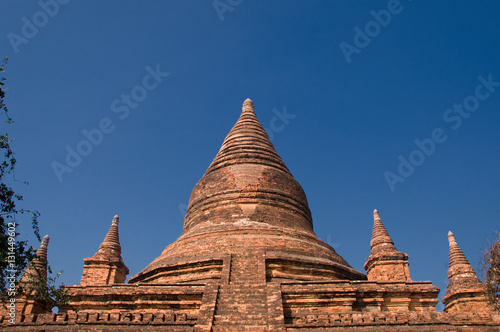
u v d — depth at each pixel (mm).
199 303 20766
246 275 22219
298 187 32938
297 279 23609
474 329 17688
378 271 33531
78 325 18406
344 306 20656
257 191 30172
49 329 18250
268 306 18844
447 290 34000
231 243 25328
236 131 37000
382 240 36094
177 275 24344
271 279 23109
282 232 27219
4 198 14422
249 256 23688
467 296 31688
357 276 26688
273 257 23547
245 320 18141
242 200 29688
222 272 22297
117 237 37500
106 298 21438
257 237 25906
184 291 20922
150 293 21062
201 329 17141
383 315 18125
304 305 20594
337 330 17641
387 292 21266
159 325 18297
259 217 28453
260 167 32438
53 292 17109
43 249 31047
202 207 30703
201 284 21234
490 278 20938
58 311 21281
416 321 17875
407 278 32812
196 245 25984
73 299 21484
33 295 22172
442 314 18172
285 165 35062
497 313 18531
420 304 21781
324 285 21250
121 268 34750
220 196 30297
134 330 18016
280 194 30703
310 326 17734
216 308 19062
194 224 30172
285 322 18906
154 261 27234
